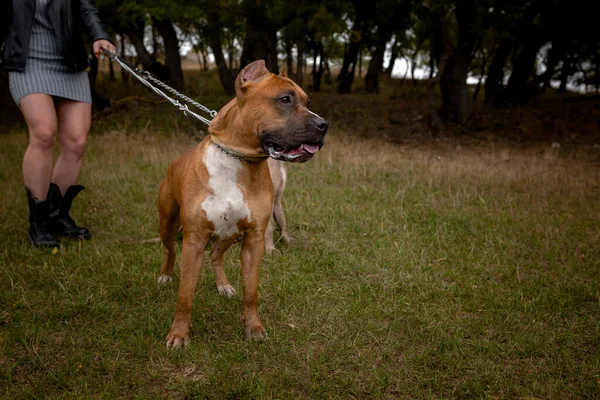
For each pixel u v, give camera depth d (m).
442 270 4.39
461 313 3.66
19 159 8.52
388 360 3.06
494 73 15.14
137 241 4.93
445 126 13.27
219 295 3.85
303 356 3.04
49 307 3.56
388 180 7.73
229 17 13.14
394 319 3.51
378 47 14.03
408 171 8.37
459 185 7.40
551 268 4.45
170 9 12.48
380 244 4.93
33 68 4.52
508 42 14.34
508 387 2.79
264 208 3.16
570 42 15.56
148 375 2.86
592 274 4.30
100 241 4.92
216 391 2.72
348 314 3.56
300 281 4.07
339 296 3.84
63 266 4.20
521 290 3.96
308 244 5.02
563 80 21.33
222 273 3.95
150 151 9.27
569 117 13.85
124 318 3.48
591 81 21.23
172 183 3.54
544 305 3.72
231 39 17.92
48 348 3.10
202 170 3.06
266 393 2.70
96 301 3.66
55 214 4.89
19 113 14.83
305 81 24.81
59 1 4.54
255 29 13.88
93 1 4.90
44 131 4.54
